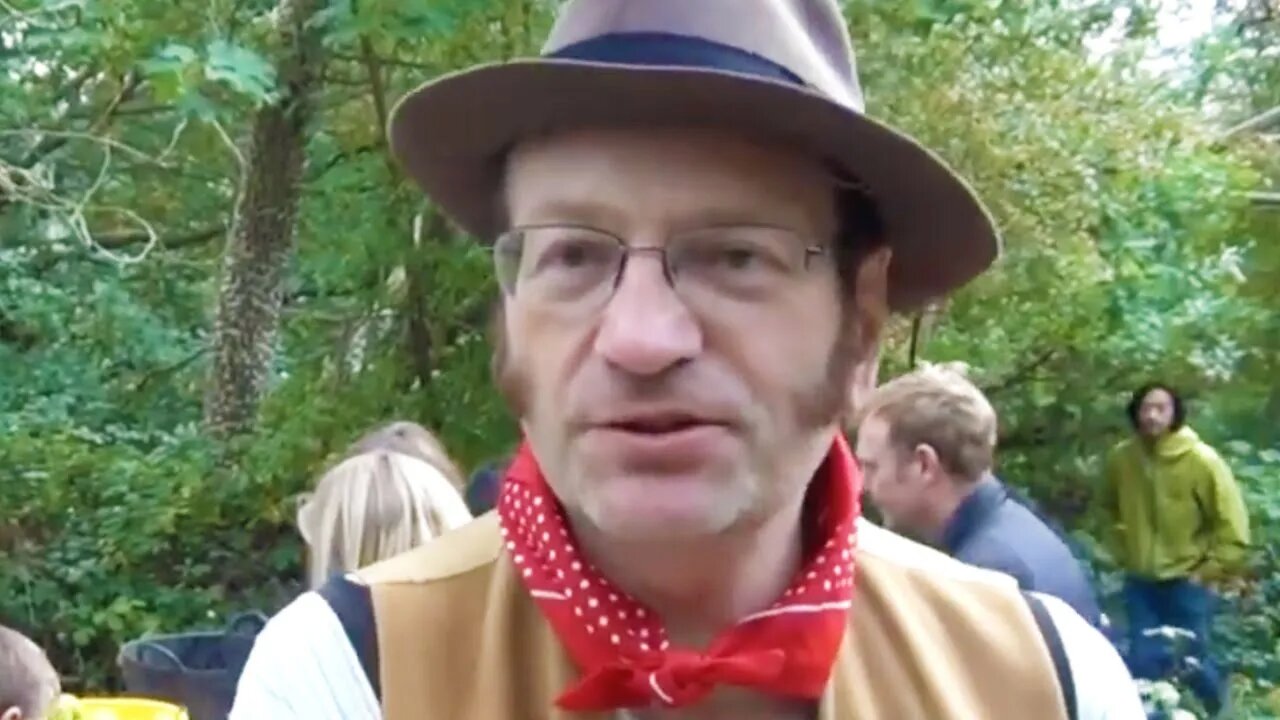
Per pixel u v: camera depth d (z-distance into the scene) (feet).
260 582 22.31
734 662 3.87
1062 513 28.89
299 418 22.86
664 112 3.67
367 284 24.56
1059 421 28.66
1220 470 26.25
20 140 25.00
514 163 3.96
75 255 28.81
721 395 3.67
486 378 23.38
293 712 3.93
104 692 21.47
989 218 4.13
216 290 27.25
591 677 3.84
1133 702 4.46
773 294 3.75
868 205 4.11
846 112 3.67
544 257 3.80
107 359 29.01
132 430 27.25
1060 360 27.91
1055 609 4.56
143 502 22.52
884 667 4.19
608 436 3.68
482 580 4.16
